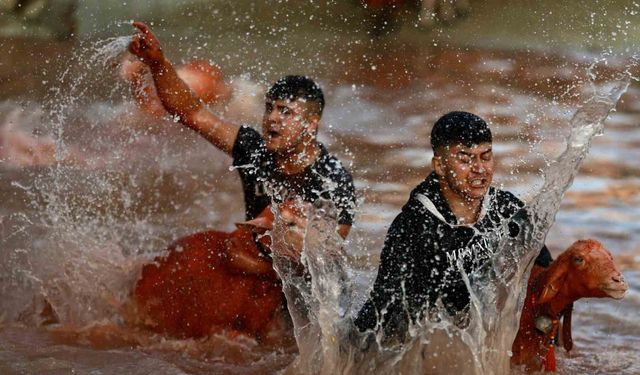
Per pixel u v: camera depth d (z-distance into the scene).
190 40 51.41
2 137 28.95
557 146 32.38
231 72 45.03
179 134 30.69
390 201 25.39
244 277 16.91
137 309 17.38
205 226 22.97
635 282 20.02
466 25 56.16
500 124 36.25
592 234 23.12
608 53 51.62
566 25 55.12
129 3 53.59
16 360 15.83
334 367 14.99
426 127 35.56
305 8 57.09
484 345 14.79
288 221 15.50
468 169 14.61
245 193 18.16
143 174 26.80
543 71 47.91
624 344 17.11
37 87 37.44
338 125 35.47
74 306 17.77
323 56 50.41
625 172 29.23
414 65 49.50
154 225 22.78
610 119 37.25
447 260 14.80
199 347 16.72
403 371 14.75
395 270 14.80
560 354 16.53
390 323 14.83
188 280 17.06
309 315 15.25
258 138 18.28
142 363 15.90
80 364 15.77
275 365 16.02
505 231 14.91
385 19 57.28
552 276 15.01
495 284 14.87
